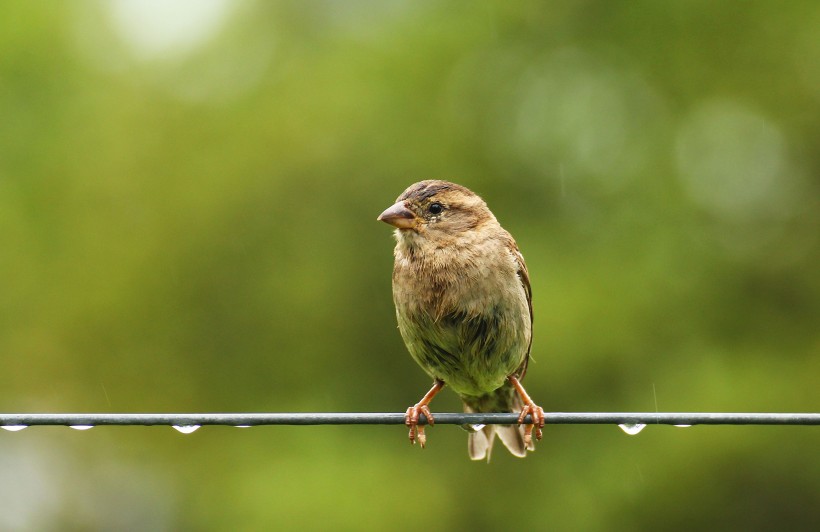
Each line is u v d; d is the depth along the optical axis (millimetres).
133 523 16125
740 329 14594
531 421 7152
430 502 13586
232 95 15391
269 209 14609
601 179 15023
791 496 13828
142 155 15172
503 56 15328
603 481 13547
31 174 15336
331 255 14547
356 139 14492
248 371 14906
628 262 14305
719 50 15422
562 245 14477
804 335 14641
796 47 15305
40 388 15445
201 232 14734
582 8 15609
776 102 15211
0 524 15953
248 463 14383
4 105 15516
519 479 14031
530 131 15188
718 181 15172
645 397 13758
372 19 15750
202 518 14234
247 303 14719
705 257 14547
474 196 7742
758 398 13812
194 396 15047
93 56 16062
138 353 15094
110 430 15359
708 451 13305
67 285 15078
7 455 16250
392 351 14688
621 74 15578
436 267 7426
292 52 15648
